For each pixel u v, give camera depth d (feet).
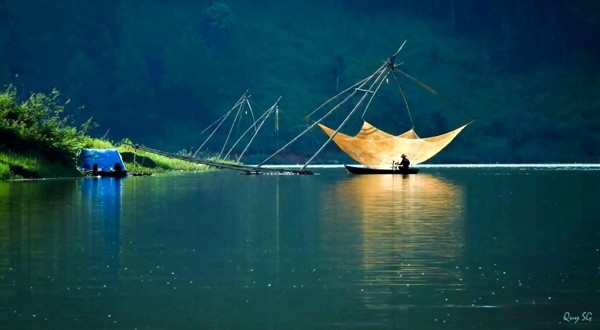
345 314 156.66
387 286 176.45
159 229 252.42
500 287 175.52
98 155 529.04
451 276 184.96
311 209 313.73
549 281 180.65
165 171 622.54
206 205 327.06
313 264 197.88
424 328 149.18
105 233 242.78
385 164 625.82
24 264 196.34
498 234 243.60
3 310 158.81
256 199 358.43
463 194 393.50
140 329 148.97
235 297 168.35
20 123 499.10
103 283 179.11
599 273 188.14
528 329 148.77
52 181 458.50
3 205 313.12
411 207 321.73
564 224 268.00
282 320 153.38
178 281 180.86
